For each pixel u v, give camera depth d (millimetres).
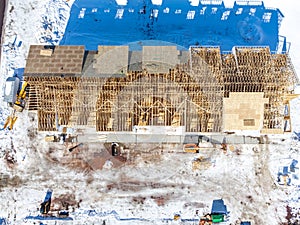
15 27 36656
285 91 32156
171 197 33781
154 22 37000
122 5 37281
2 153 34531
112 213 33406
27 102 35094
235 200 33750
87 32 36719
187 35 36625
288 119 33969
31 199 33688
